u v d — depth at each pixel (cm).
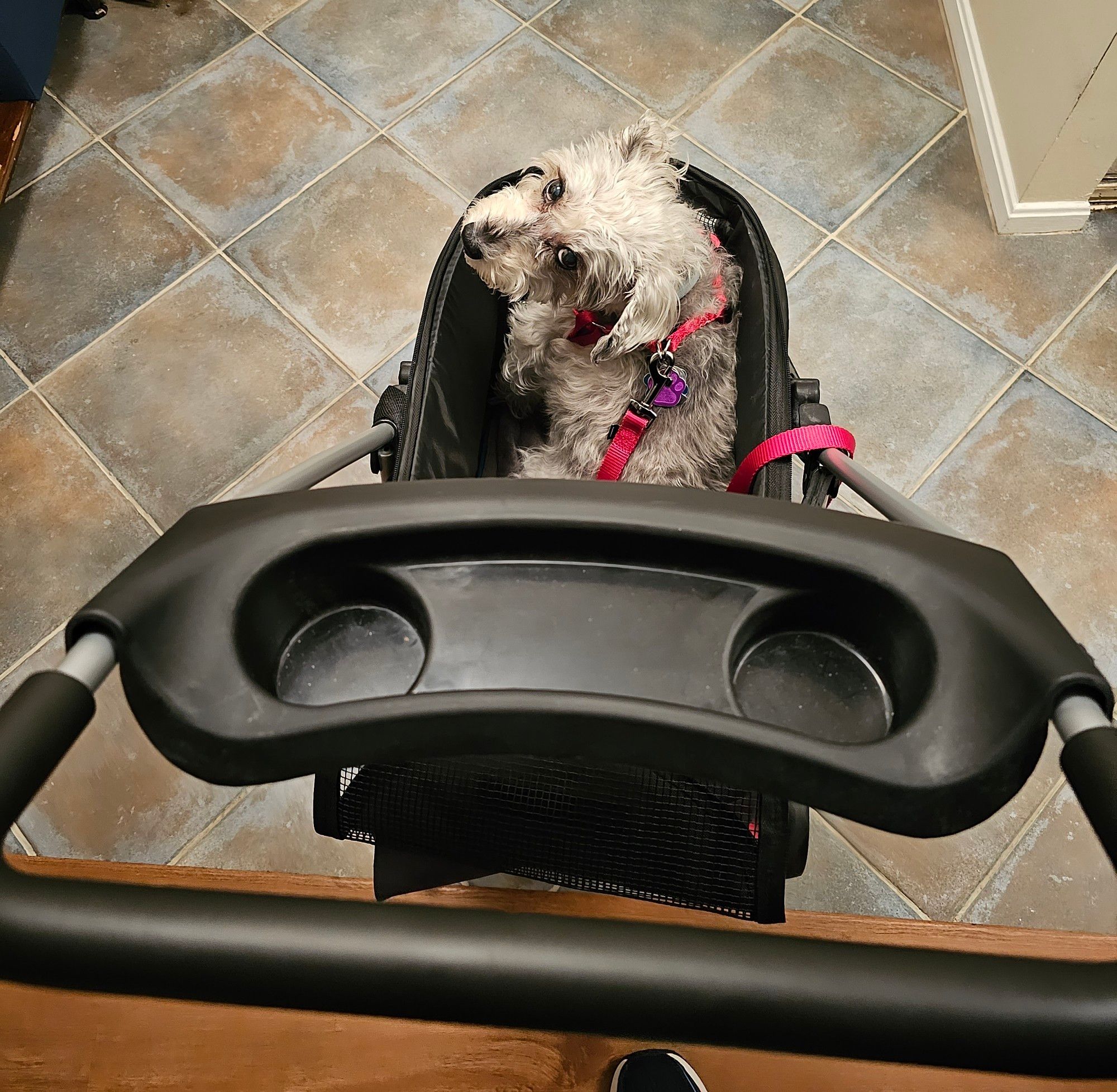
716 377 123
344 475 158
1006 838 132
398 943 37
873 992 36
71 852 130
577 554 60
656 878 76
